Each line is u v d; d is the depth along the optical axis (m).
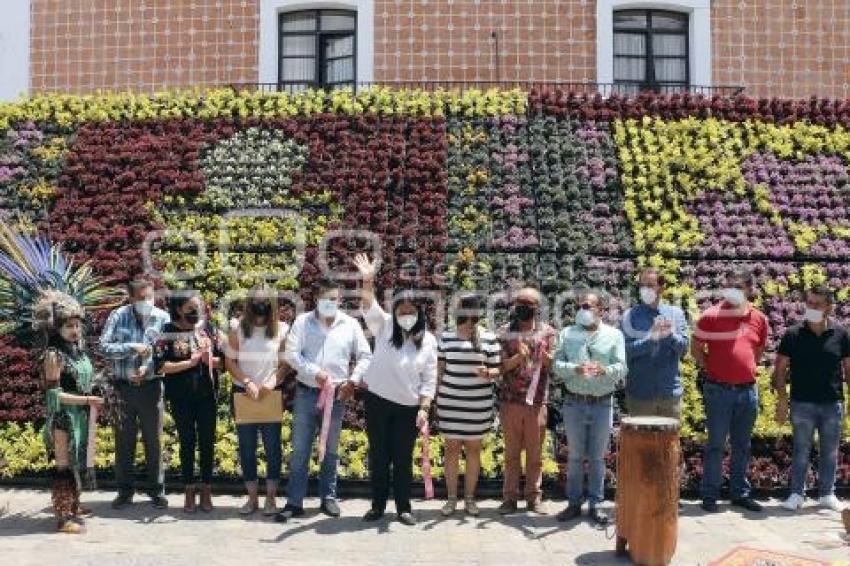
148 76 17.19
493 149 13.12
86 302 9.46
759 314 8.76
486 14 16.83
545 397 8.42
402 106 13.84
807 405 8.62
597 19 16.88
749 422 8.58
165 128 13.46
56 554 7.10
